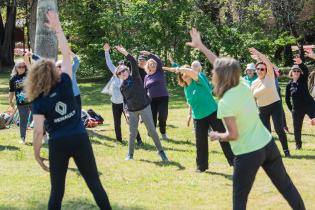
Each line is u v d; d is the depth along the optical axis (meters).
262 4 28.11
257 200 6.85
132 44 23.75
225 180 7.94
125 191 7.34
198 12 24.34
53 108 5.06
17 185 7.55
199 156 8.42
